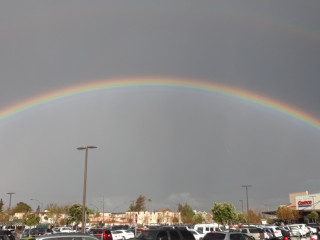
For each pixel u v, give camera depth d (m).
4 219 105.56
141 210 155.75
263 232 39.53
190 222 154.88
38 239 14.16
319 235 37.19
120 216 149.50
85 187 44.84
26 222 83.50
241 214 113.50
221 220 81.56
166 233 20.94
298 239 43.22
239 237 25.09
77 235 14.63
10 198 89.94
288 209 107.19
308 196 107.50
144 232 21.20
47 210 124.75
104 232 44.38
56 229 64.69
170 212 149.38
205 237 26.20
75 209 90.50
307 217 103.62
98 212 138.25
